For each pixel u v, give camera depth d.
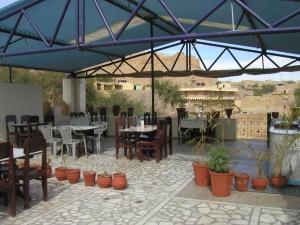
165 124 8.46
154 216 4.45
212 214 4.50
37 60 10.62
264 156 6.14
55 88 23.58
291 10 6.02
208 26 8.55
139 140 8.24
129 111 13.38
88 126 9.25
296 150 5.79
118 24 8.38
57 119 13.28
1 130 10.92
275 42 8.64
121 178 5.66
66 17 6.78
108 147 10.28
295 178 5.82
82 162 8.02
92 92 23.97
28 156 4.75
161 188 5.73
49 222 4.30
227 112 11.52
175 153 9.09
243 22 7.50
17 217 4.48
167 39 4.89
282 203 4.91
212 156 5.39
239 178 5.48
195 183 5.97
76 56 10.64
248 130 12.41
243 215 4.45
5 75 21.95
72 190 5.65
